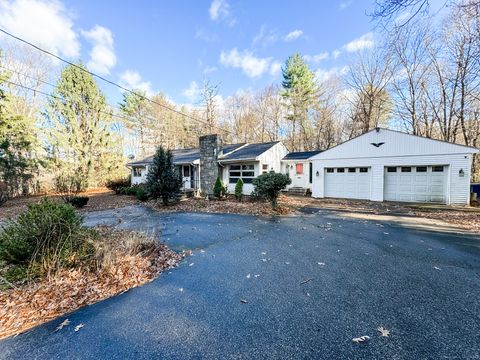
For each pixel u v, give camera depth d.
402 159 11.54
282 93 26.62
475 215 8.18
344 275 3.68
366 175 12.65
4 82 15.62
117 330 2.46
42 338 2.37
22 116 16.64
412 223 7.32
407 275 3.64
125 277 3.71
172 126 29.31
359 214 8.91
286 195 15.40
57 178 19.39
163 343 2.25
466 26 11.16
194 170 17.22
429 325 2.43
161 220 8.38
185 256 4.72
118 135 24.19
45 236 3.72
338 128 24.77
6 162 15.80
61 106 19.78
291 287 3.32
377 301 2.90
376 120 20.67
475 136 15.76
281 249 5.02
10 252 3.56
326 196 13.95
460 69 14.24
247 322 2.54
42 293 3.19
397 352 2.06
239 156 15.53
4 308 2.88
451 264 4.07
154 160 12.04
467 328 2.37
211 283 3.51
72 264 3.81
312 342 2.21
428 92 16.77
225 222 7.88
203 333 2.38
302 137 26.20
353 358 2.00
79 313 2.80
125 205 12.34
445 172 10.71
